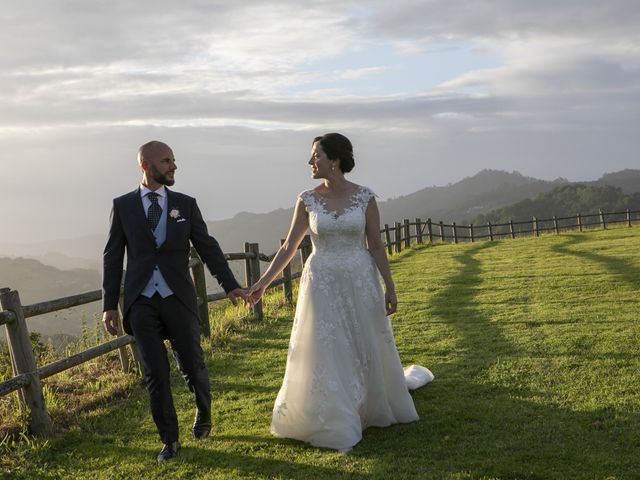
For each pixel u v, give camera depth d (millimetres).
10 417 4848
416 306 9781
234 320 8711
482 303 9633
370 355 4270
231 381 6004
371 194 4355
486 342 6965
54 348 7480
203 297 7723
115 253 4203
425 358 6449
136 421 4984
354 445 4098
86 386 5891
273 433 4406
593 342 6504
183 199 4289
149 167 4160
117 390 5762
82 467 4156
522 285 11078
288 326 8586
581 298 9320
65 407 5301
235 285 4285
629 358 5809
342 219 4238
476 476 3578
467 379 5543
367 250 4418
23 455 4355
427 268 15008
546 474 3539
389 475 3646
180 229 4184
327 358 4148
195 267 7645
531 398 4867
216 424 4762
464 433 4242
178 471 3936
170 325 4191
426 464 3785
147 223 4141
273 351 7168
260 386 5781
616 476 3463
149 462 4121
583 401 4711
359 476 3672
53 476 4047
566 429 4180
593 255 15031
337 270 4230
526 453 3838
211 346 7441
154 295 4141
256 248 9406
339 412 4102
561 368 5660
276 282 9695
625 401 4613
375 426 4414
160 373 4102
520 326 7660
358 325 4234
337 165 4336
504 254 17156
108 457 4273
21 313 4695
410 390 5266
